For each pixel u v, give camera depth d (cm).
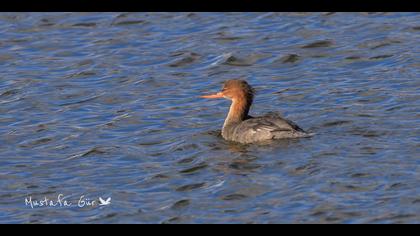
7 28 3064
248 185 1842
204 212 1752
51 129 2262
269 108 2333
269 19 3045
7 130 2272
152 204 1803
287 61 2702
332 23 2975
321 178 1847
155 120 2292
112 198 1842
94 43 2917
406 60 2620
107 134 2211
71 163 2039
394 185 1797
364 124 2148
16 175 1989
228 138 2119
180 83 2577
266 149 2016
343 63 2656
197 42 2878
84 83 2600
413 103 2283
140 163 2011
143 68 2702
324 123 2175
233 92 2177
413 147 1977
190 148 2075
